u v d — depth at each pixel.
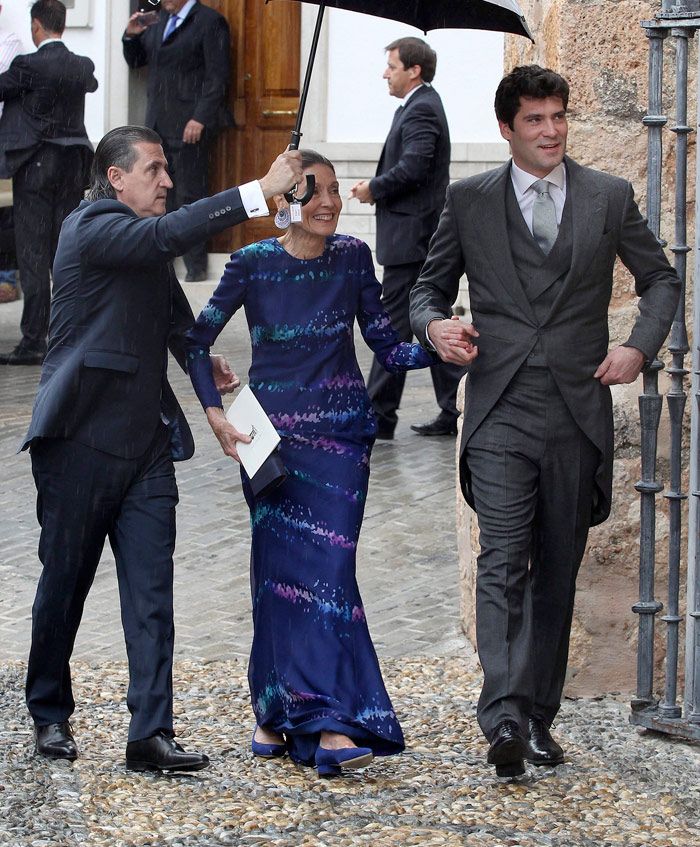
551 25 8.79
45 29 18.95
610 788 7.50
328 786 7.50
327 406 7.95
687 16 8.04
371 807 7.18
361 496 7.97
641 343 7.59
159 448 7.88
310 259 7.91
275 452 7.86
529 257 7.50
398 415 16.20
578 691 9.04
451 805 7.22
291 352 7.92
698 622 8.20
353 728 7.61
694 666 8.23
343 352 8.01
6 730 8.47
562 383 7.48
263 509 7.98
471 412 7.64
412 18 8.03
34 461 7.84
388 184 14.74
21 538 12.48
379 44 22.02
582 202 7.49
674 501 8.38
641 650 8.48
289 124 22.83
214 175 23.25
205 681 9.45
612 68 8.66
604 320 7.65
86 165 19.12
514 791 7.41
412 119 14.75
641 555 8.45
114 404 7.67
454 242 7.73
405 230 14.87
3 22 23.12
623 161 8.71
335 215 7.83
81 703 9.04
